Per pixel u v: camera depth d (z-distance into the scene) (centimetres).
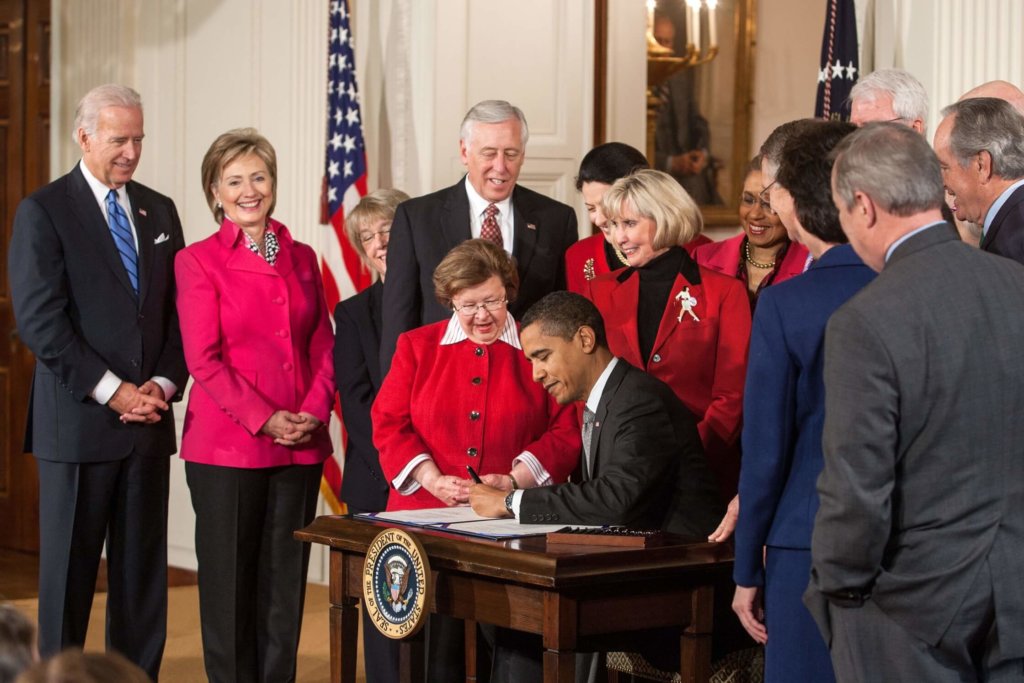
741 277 394
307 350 437
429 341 363
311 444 425
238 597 416
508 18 605
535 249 404
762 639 268
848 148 238
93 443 412
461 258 350
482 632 362
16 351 736
